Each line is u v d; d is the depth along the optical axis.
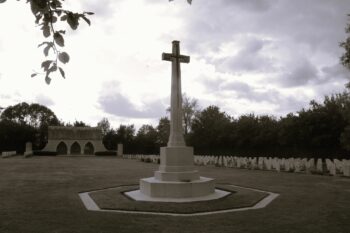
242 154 39.38
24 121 89.00
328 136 26.02
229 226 7.50
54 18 2.79
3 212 9.05
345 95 26.47
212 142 45.88
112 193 12.72
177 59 13.32
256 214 8.84
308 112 27.44
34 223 7.75
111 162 40.12
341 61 18.97
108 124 92.25
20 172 22.83
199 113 58.09
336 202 10.66
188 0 3.17
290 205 10.18
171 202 10.51
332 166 20.39
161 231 7.06
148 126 80.19
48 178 18.80
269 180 17.61
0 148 70.62
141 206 9.88
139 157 49.72
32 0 2.61
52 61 2.82
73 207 9.85
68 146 70.06
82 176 20.30
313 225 7.57
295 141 28.97
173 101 13.13
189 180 12.09
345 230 7.13
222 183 16.27
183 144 12.95
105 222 7.88
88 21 2.87
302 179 18.00
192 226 7.50
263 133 34.78
